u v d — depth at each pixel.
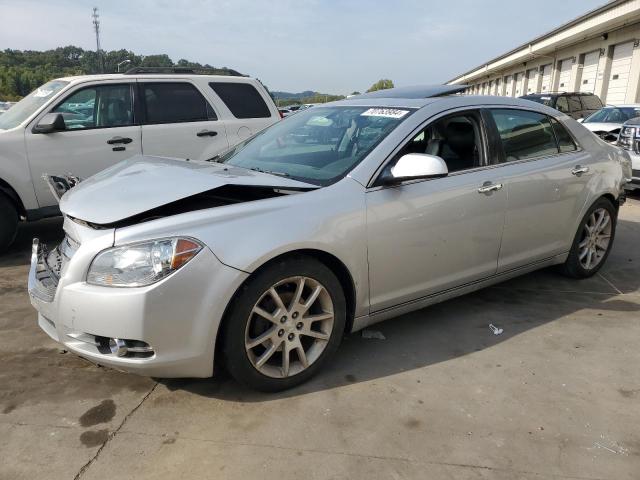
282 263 2.68
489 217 3.56
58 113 5.55
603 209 4.56
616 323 3.77
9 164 5.35
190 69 6.78
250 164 3.57
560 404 2.77
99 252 2.46
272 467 2.28
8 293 4.32
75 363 3.15
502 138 3.75
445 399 2.80
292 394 2.84
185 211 2.79
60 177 3.77
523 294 4.30
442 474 2.25
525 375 3.05
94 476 2.22
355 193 2.96
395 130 3.24
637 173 8.05
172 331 2.46
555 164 4.03
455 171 3.44
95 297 2.42
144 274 2.41
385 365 3.15
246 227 2.59
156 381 2.96
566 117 4.36
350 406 2.73
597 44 23.03
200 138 6.53
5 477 2.20
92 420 2.59
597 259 4.67
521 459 2.35
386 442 2.45
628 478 2.24
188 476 2.22
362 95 4.05
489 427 2.57
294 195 2.83
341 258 2.87
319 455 2.36
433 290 3.42
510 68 39.12
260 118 7.03
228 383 2.93
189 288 2.45
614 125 11.48
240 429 2.53
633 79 20.00
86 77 5.96
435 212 3.24
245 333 2.63
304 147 3.53
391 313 3.26
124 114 6.11
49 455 2.34
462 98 3.67
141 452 2.37
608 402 2.79
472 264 3.58
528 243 3.94
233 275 2.51
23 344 3.39
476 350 3.35
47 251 3.16
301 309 2.82
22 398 2.78
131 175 3.06
